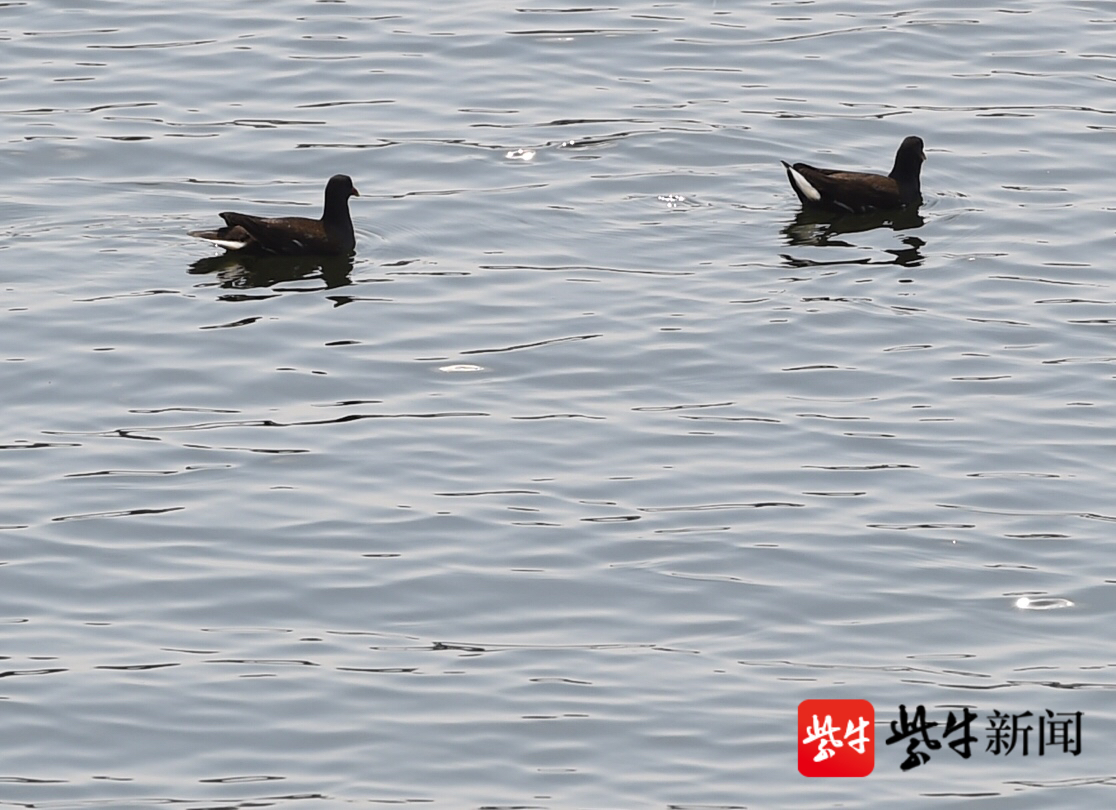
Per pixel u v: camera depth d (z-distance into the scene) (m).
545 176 27.36
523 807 14.45
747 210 26.50
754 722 15.50
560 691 15.88
